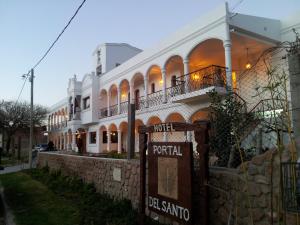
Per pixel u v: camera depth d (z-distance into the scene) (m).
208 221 4.07
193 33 14.41
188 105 14.76
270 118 5.42
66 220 6.55
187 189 4.21
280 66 5.56
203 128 4.21
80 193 9.23
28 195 9.97
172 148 4.64
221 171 4.54
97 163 9.30
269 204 3.58
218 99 6.70
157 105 17.48
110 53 31.00
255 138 5.50
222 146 5.66
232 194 4.22
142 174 5.54
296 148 3.18
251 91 7.88
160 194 4.88
